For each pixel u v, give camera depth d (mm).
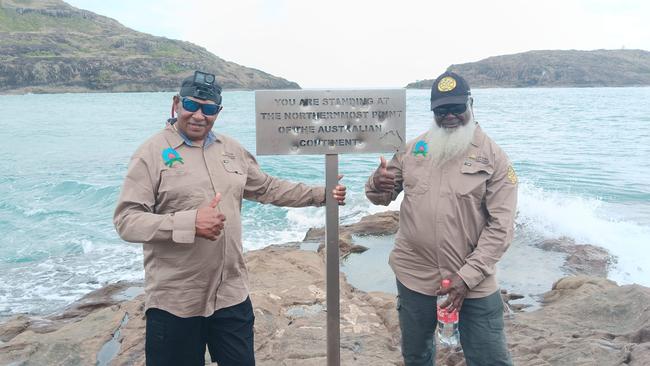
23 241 10969
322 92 3383
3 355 5191
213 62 190750
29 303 7887
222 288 3002
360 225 10406
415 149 3305
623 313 5379
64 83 148750
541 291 7328
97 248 10500
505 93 116562
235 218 3018
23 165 20016
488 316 3102
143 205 2816
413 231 3234
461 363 4785
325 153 3432
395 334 5480
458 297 2998
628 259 8703
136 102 82625
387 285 7625
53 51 160750
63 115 50844
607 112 43562
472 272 2988
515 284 7625
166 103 78812
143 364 4938
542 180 15195
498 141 23969
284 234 11023
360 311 5984
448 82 3119
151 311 2930
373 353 4934
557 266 8359
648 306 5223
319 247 9430
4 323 6836
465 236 3115
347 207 12812
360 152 3439
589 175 15875
